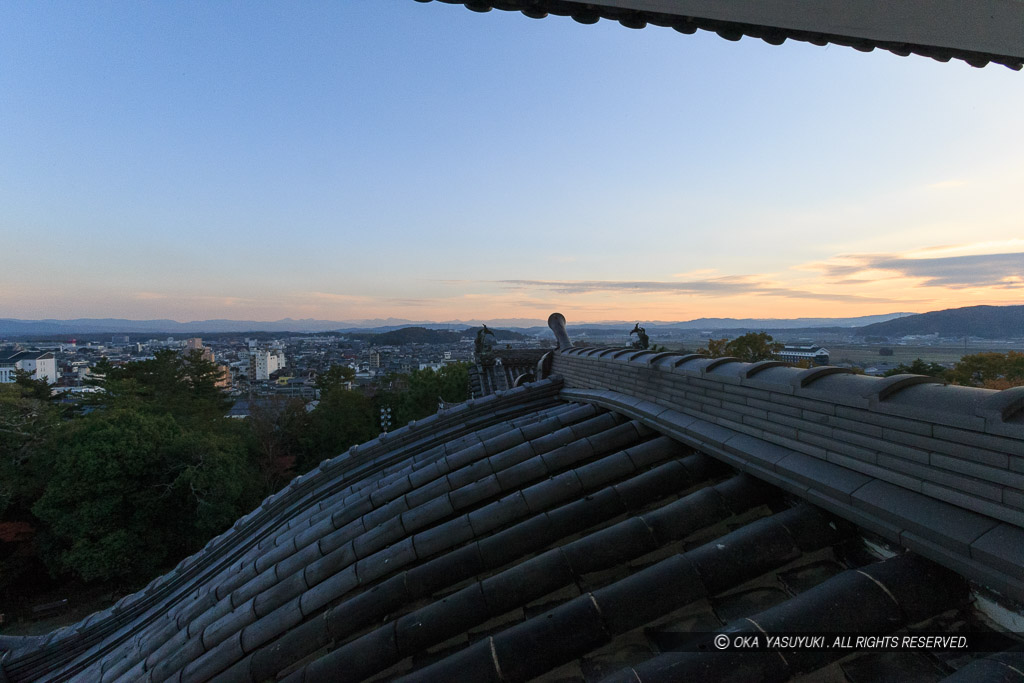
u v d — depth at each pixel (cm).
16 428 2962
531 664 370
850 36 403
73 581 3095
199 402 5275
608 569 475
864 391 420
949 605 340
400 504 781
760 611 385
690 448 680
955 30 392
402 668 435
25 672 967
